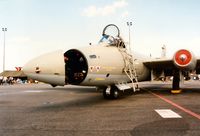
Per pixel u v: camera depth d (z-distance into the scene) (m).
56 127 6.25
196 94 15.76
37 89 24.33
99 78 11.80
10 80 46.53
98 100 12.83
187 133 5.45
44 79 9.38
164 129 5.86
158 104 10.67
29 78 9.48
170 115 7.80
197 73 19.03
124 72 13.80
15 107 10.45
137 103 11.21
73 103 11.72
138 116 7.71
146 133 5.50
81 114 8.30
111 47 13.78
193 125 6.28
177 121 6.83
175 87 17.28
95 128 6.08
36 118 7.62
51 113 8.64
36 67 9.20
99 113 8.45
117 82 13.33
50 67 9.41
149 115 7.86
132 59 14.80
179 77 17.00
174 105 10.24
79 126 6.34
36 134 5.53
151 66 16.78
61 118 7.58
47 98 14.56
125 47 14.86
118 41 14.38
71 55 11.51
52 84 9.94
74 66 11.49
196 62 14.74
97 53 12.05
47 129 6.03
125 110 9.05
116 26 14.95
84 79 11.08
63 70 9.80
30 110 9.48
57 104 11.45
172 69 17.94
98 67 11.66
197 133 5.44
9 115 8.27
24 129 6.05
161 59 15.58
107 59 12.43
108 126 6.29
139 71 15.83
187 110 8.81
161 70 17.92
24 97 15.39
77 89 23.30
